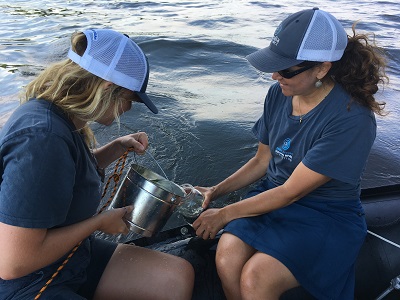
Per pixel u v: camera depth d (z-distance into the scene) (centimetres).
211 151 404
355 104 201
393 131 467
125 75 161
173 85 582
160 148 407
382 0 1420
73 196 169
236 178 257
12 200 142
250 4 1262
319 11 198
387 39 890
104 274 199
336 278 202
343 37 195
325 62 195
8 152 147
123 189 205
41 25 901
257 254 200
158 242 255
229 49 755
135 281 197
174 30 883
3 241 145
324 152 199
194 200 245
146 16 1029
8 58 670
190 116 479
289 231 205
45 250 155
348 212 214
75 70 159
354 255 208
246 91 570
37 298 164
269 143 239
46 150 146
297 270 195
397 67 707
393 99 562
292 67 196
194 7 1174
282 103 232
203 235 222
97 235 295
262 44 802
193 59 697
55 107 160
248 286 191
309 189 205
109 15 1024
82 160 169
